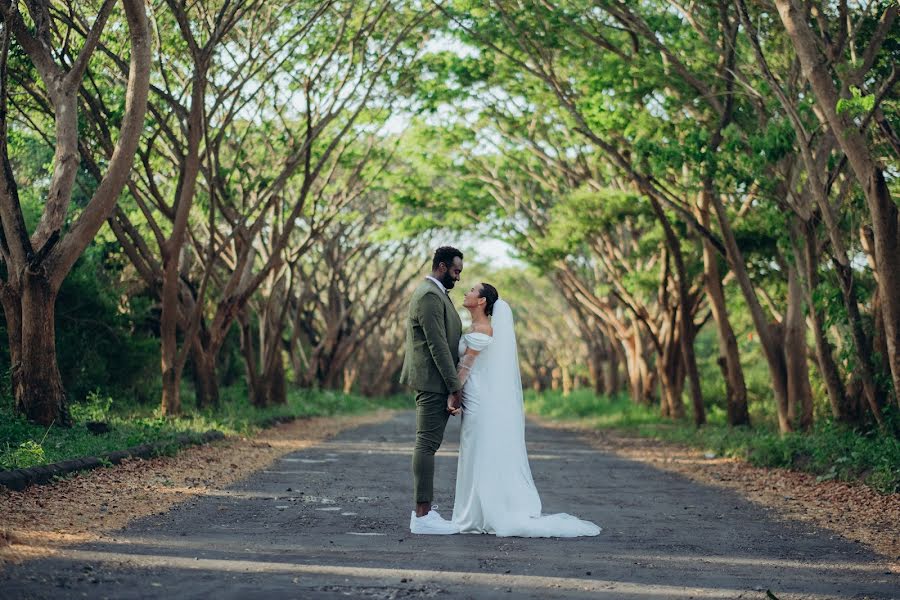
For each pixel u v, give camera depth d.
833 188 18.22
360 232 41.09
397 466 13.82
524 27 17.55
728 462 15.46
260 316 29.75
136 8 12.66
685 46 17.27
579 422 34.44
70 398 19.69
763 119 16.17
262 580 5.60
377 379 61.47
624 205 23.50
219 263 29.33
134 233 20.00
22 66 16.33
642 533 7.98
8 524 6.88
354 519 8.39
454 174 29.70
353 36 21.19
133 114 12.99
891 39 14.38
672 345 28.89
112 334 21.73
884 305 12.34
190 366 31.47
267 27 19.36
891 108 14.28
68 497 8.58
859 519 8.89
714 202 18.19
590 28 17.70
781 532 8.13
